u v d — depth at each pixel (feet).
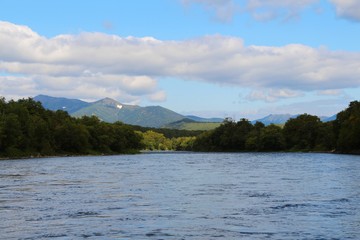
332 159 429.79
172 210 99.45
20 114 620.49
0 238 70.08
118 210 99.45
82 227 79.00
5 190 146.00
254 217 89.71
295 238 69.97
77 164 367.86
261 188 150.00
